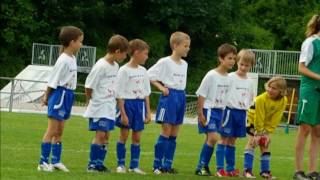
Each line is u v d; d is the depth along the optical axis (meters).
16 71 97.12
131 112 22.30
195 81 101.31
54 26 101.62
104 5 103.62
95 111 21.55
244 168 23.50
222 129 23.03
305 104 20.70
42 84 70.62
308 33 21.19
